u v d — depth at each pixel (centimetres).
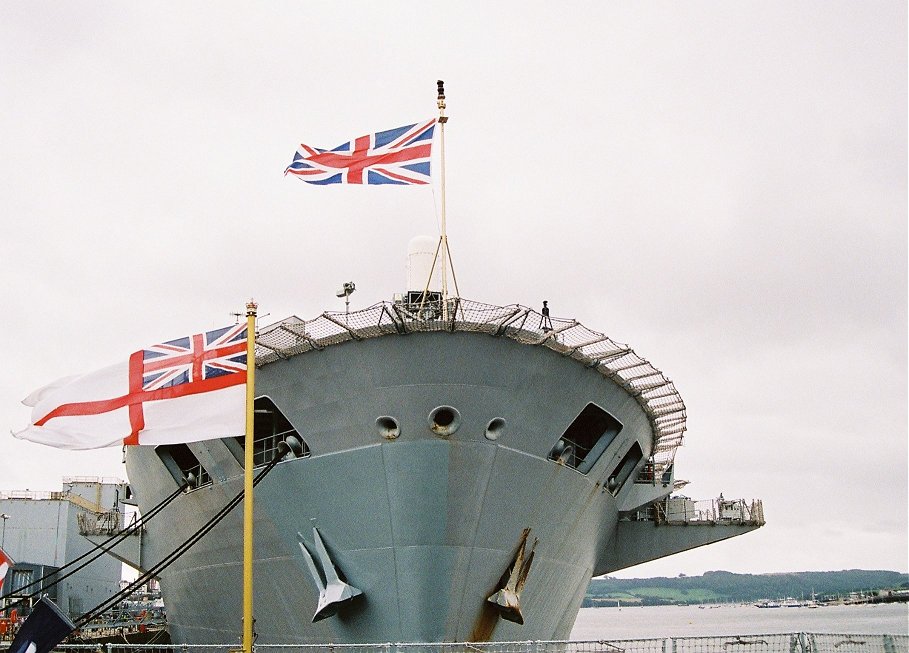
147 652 3512
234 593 2125
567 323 1783
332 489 1847
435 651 1781
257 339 1783
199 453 2062
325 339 1778
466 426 1769
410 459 1769
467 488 1788
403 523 1777
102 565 5250
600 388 1961
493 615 1892
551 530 1983
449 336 1727
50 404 1706
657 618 18062
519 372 1784
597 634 10538
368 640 1841
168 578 2491
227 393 1644
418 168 1959
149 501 2497
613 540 2728
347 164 1995
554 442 1914
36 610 1287
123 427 1659
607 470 2127
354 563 1838
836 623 11644
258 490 1945
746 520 2727
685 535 2736
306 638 1947
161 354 1698
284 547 1938
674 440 2670
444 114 2069
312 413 1858
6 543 4762
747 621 13462
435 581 1784
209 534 2133
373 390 1772
